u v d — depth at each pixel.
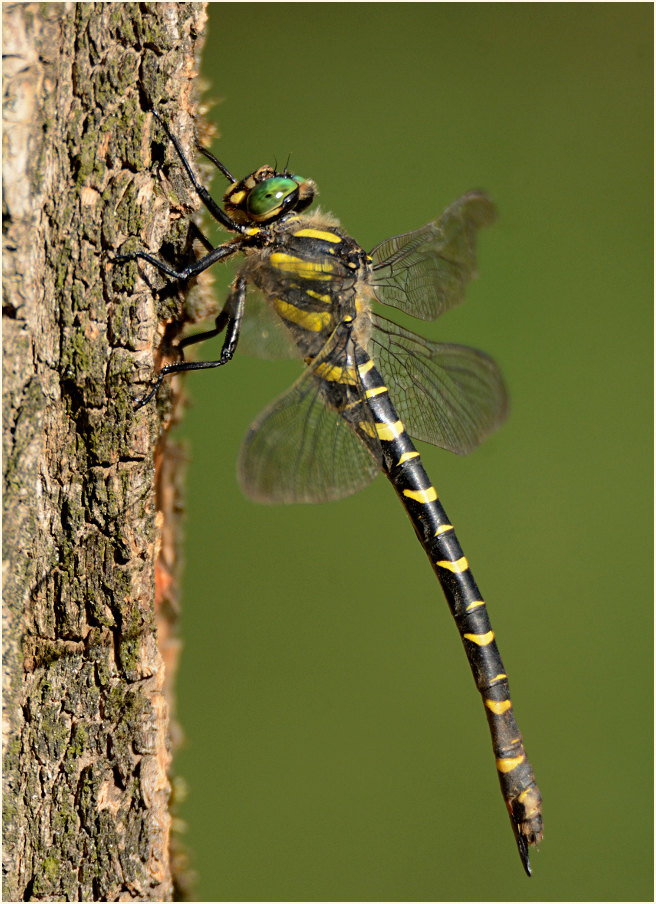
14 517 1.18
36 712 1.18
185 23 1.19
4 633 1.18
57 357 1.18
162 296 1.19
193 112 1.19
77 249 1.18
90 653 1.18
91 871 1.18
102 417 1.18
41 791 1.18
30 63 1.18
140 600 1.18
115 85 1.18
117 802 1.19
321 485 1.20
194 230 1.20
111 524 1.18
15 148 1.18
